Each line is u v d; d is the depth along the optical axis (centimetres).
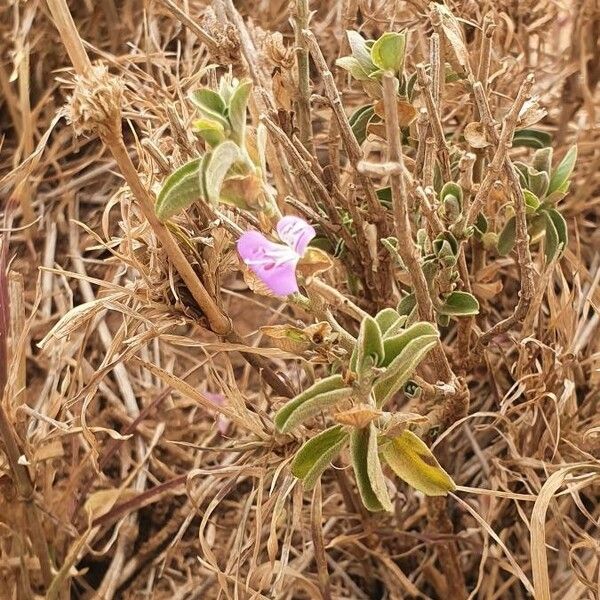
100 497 27
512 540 26
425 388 19
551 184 21
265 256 14
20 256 33
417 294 18
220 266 19
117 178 35
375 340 15
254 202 14
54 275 33
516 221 19
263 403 29
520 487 26
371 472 15
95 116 14
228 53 20
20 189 25
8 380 23
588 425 25
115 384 31
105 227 21
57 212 34
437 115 19
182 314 19
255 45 24
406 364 16
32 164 24
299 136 22
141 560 28
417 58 27
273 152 23
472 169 21
